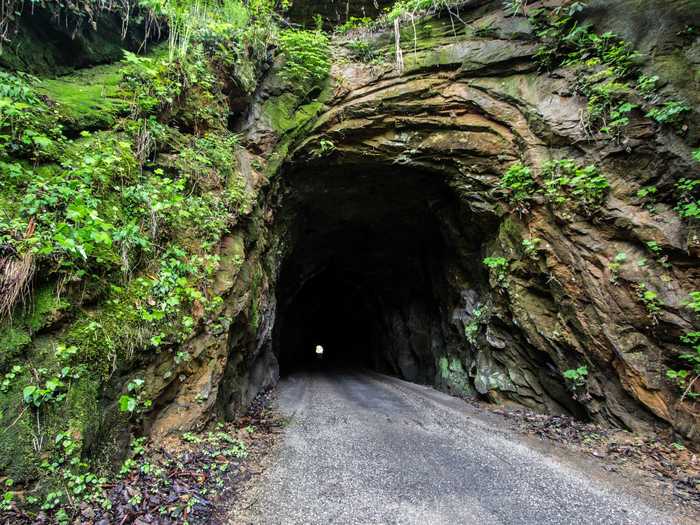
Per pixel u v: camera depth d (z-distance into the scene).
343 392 9.73
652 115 5.58
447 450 4.83
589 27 6.61
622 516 3.31
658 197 5.58
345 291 20.31
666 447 4.77
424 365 13.38
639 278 5.47
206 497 3.23
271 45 8.66
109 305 3.68
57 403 2.90
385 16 9.32
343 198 11.48
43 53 4.60
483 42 8.10
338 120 8.99
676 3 5.76
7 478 2.50
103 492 2.93
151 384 3.95
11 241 2.89
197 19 6.57
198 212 5.45
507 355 8.01
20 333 2.86
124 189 4.27
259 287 7.96
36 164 3.54
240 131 8.05
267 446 4.71
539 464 4.39
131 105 4.94
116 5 5.50
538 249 7.02
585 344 6.16
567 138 6.61
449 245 10.68
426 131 8.70
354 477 3.92
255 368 8.55
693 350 4.92
